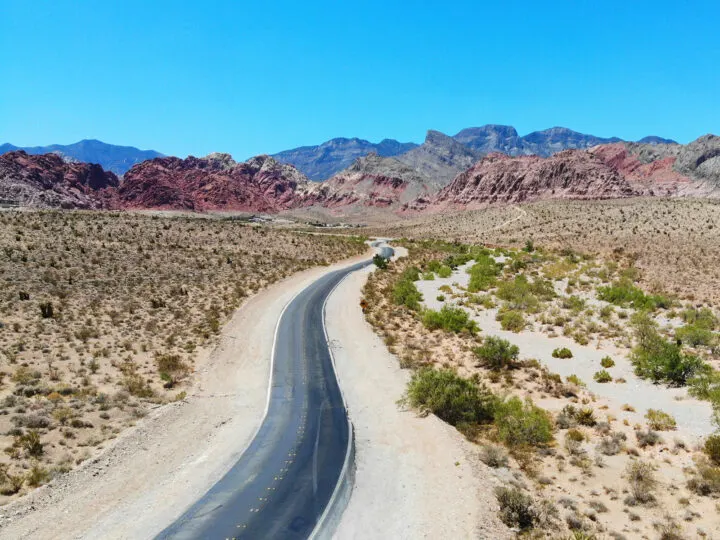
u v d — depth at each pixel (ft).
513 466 58.39
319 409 78.33
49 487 50.57
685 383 78.59
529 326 120.98
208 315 132.05
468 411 72.13
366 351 108.78
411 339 116.37
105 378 82.84
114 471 55.62
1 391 72.95
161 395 80.23
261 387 88.74
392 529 46.42
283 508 50.37
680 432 63.72
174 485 54.60
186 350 104.17
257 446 65.00
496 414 69.92
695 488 51.11
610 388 81.20
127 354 96.53
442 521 46.57
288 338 118.73
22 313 111.96
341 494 53.06
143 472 56.59
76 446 60.03
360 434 69.00
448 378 76.07
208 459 61.11
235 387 88.38
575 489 52.90
